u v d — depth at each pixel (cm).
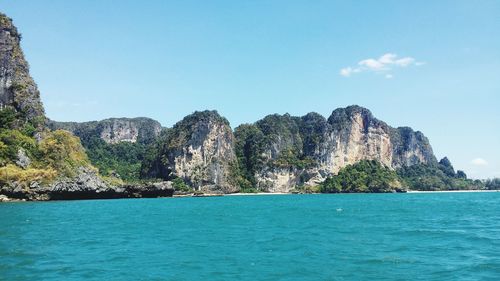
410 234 5172
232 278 2980
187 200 17800
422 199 17975
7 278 2959
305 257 3697
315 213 9206
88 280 2914
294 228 6003
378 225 6316
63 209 10131
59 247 4275
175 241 4731
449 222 6769
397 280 2864
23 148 14412
